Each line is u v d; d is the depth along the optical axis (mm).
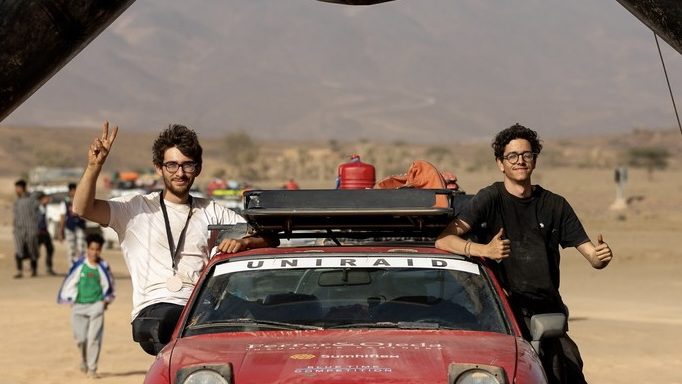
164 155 10781
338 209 9156
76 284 19141
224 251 9820
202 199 11180
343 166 12914
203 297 9312
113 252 49719
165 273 10734
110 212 10656
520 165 10055
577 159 194750
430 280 9352
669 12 7402
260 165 177750
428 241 10578
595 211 78500
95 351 19078
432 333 8734
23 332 24500
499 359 8008
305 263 9484
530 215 10180
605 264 10078
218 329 8961
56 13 7133
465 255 9516
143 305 10695
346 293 9258
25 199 38188
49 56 7270
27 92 7398
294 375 7645
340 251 9641
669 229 61312
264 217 9438
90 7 7184
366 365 7797
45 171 92250
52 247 39562
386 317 9023
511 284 10242
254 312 9102
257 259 9555
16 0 7078
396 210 9133
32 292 33250
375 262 9477
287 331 8836
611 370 18938
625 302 30172
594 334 23531
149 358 21219
